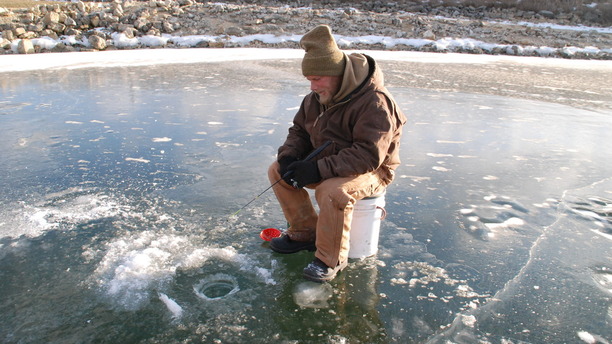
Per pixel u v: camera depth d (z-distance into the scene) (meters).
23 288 2.40
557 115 6.92
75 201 3.42
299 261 2.72
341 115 2.51
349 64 2.38
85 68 10.56
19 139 4.91
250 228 3.09
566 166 4.50
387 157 2.57
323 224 2.44
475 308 2.34
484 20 24.88
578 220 3.34
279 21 19.36
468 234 3.10
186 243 2.87
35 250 2.76
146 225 3.08
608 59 18.47
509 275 2.64
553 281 2.59
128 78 9.21
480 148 5.04
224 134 5.27
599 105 7.88
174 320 2.19
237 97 7.45
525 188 3.91
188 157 4.45
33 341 2.04
